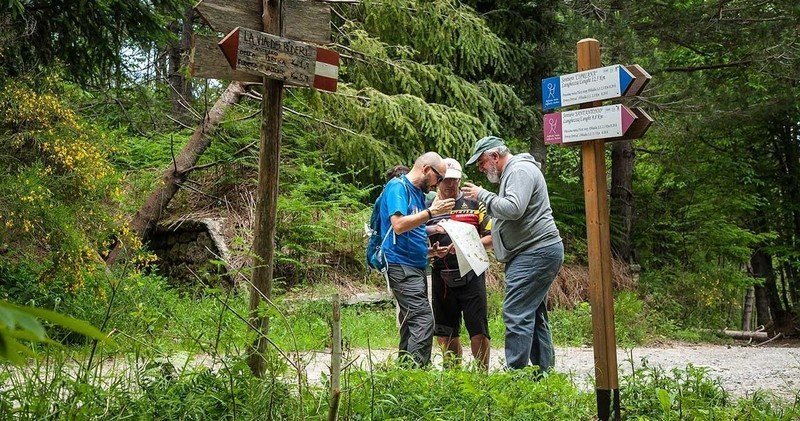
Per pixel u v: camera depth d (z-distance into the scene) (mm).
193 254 12734
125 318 5418
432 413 3912
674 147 19625
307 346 4965
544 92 5105
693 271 19031
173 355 4395
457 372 4508
